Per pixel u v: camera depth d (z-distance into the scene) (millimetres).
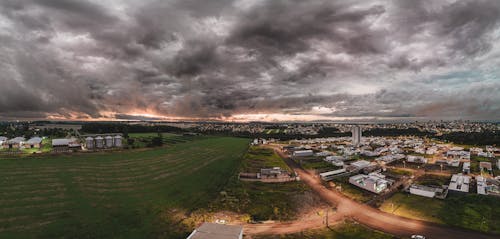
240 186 97125
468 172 118812
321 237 58625
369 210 75688
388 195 89188
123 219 62500
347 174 118188
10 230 53062
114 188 82312
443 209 74625
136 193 80188
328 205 79750
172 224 62312
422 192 87312
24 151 116375
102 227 57719
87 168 98562
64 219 59469
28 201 66500
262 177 108250
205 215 69062
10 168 89312
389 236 58938
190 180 99062
